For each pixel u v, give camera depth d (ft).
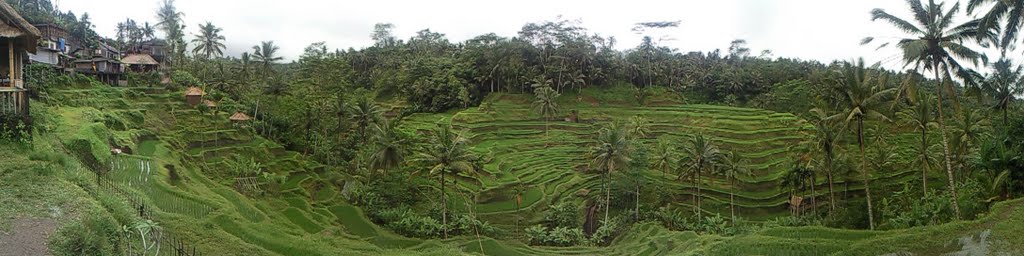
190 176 138.31
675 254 112.57
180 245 72.74
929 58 113.91
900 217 143.43
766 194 215.72
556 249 148.77
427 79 329.93
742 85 364.58
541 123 283.38
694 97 362.74
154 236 69.31
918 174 221.05
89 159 105.29
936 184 207.10
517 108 301.43
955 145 183.01
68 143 103.65
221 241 82.07
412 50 402.52
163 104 199.31
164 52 287.69
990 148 131.34
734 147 250.98
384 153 177.99
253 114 225.76
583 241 166.09
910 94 116.26
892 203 185.06
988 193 135.23
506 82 326.24
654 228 163.94
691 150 197.06
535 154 243.81
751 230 162.09
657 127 279.90
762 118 283.18
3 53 95.14
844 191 216.13
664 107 311.88
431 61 353.31
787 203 208.33
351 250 104.17
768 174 229.86
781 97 325.62
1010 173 123.54
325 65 331.77
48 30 211.82
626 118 293.84
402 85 340.59
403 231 159.74
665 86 363.35
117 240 57.52
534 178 212.84
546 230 172.76
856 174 206.08
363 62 391.65
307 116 230.68
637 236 163.02
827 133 171.42
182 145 170.09
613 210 200.44
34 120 100.99
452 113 312.29
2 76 95.25
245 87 259.39
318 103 248.93
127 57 245.86
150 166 124.06
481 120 279.08
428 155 169.99
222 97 228.02
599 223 188.44
